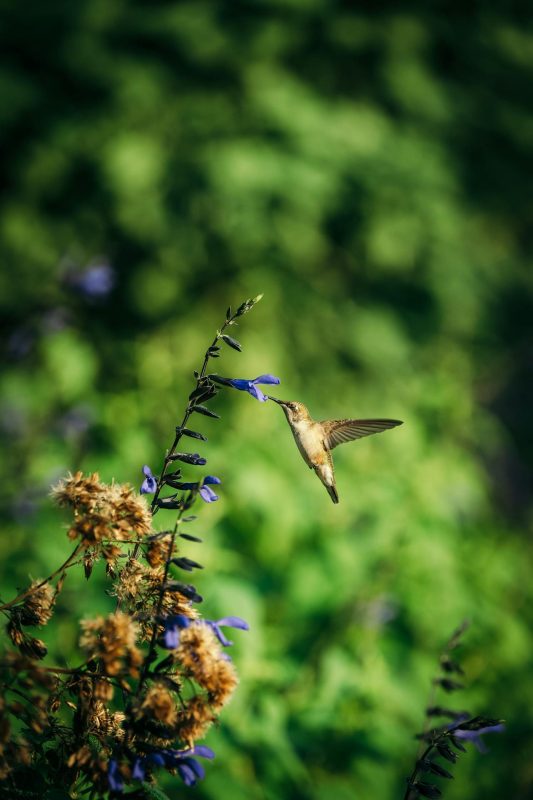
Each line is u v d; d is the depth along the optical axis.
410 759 5.52
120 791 2.24
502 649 6.45
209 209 11.41
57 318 7.99
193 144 11.59
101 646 2.23
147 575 2.46
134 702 2.29
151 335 11.38
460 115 12.69
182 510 2.45
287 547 5.93
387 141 12.02
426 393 8.14
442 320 13.02
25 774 2.38
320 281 12.44
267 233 11.43
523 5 14.11
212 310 11.81
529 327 14.62
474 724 2.91
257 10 12.05
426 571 6.32
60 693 2.46
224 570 5.36
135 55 11.88
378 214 12.07
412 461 7.39
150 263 11.70
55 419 6.73
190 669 2.30
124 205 11.41
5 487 5.91
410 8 12.73
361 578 5.90
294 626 5.62
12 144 11.84
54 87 11.88
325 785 4.94
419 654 5.98
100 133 11.63
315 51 12.41
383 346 12.13
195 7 11.88
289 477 6.51
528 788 6.02
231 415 8.42
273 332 11.83
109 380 8.41
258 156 11.07
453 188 12.35
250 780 4.67
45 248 11.27
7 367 7.71
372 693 5.45
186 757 2.29
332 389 12.14
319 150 11.34
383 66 12.37
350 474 7.25
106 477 5.82
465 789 5.81
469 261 13.06
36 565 5.02
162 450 6.20
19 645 2.41
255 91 11.54
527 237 14.71
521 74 13.45
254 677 4.88
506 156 13.37
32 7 11.54
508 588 7.64
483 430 10.07
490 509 9.13
